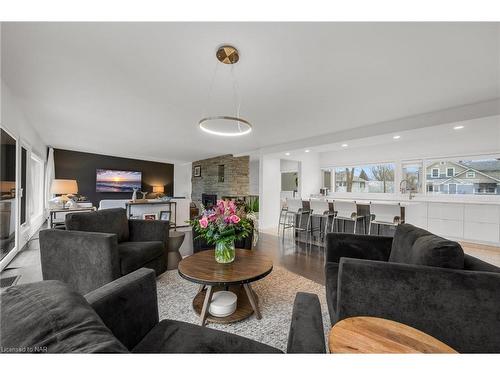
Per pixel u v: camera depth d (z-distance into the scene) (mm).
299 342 801
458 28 1540
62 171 6812
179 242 2971
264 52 1844
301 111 3178
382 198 5660
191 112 3299
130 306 1023
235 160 7188
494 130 4184
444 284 1126
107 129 4375
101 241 1893
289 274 2750
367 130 3875
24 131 3627
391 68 2064
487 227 4148
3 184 2982
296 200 4996
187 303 2012
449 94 2609
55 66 2111
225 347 917
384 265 1231
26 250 3457
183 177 9555
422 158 5016
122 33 1642
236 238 2000
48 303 615
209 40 1710
